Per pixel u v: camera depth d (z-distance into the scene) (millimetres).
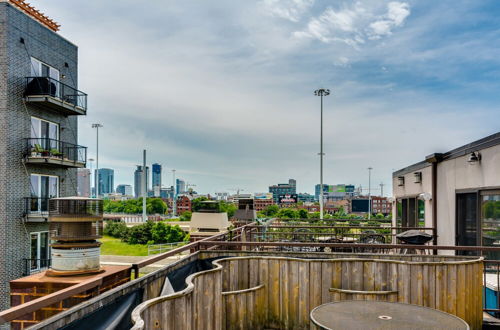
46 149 19594
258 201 170250
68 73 21781
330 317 3785
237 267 6227
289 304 6031
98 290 5875
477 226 8867
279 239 13516
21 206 18016
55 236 6391
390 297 5656
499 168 7879
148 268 21906
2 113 17328
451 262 5668
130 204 128250
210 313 5012
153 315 3639
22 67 18250
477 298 5793
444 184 10938
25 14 18484
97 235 6633
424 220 12680
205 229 15195
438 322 3641
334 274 5887
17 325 5789
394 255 6332
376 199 151125
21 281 5875
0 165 17281
